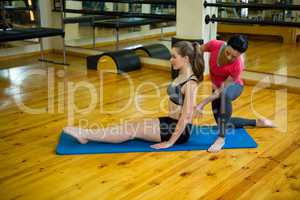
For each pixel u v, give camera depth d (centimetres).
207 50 271
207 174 226
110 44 553
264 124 297
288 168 233
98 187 210
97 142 268
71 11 564
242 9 434
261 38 635
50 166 235
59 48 609
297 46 605
